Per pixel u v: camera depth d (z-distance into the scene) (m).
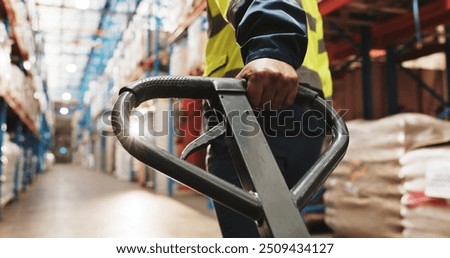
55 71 22.81
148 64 7.64
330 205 3.18
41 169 14.29
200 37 4.79
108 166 14.41
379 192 2.73
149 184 7.86
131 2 9.27
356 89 4.43
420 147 2.45
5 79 3.94
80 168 19.94
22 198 6.15
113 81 12.09
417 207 2.40
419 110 4.53
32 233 3.46
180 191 7.06
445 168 2.17
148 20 7.59
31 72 7.54
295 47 0.79
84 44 16.08
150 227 3.72
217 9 1.25
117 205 5.26
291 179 1.22
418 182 2.41
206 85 0.81
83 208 5.00
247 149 0.73
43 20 14.99
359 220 2.86
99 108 15.93
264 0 0.82
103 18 14.48
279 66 0.75
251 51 0.78
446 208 2.22
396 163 2.63
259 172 0.71
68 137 31.09
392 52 4.30
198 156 6.17
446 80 4.44
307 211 3.40
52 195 6.62
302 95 0.90
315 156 1.24
